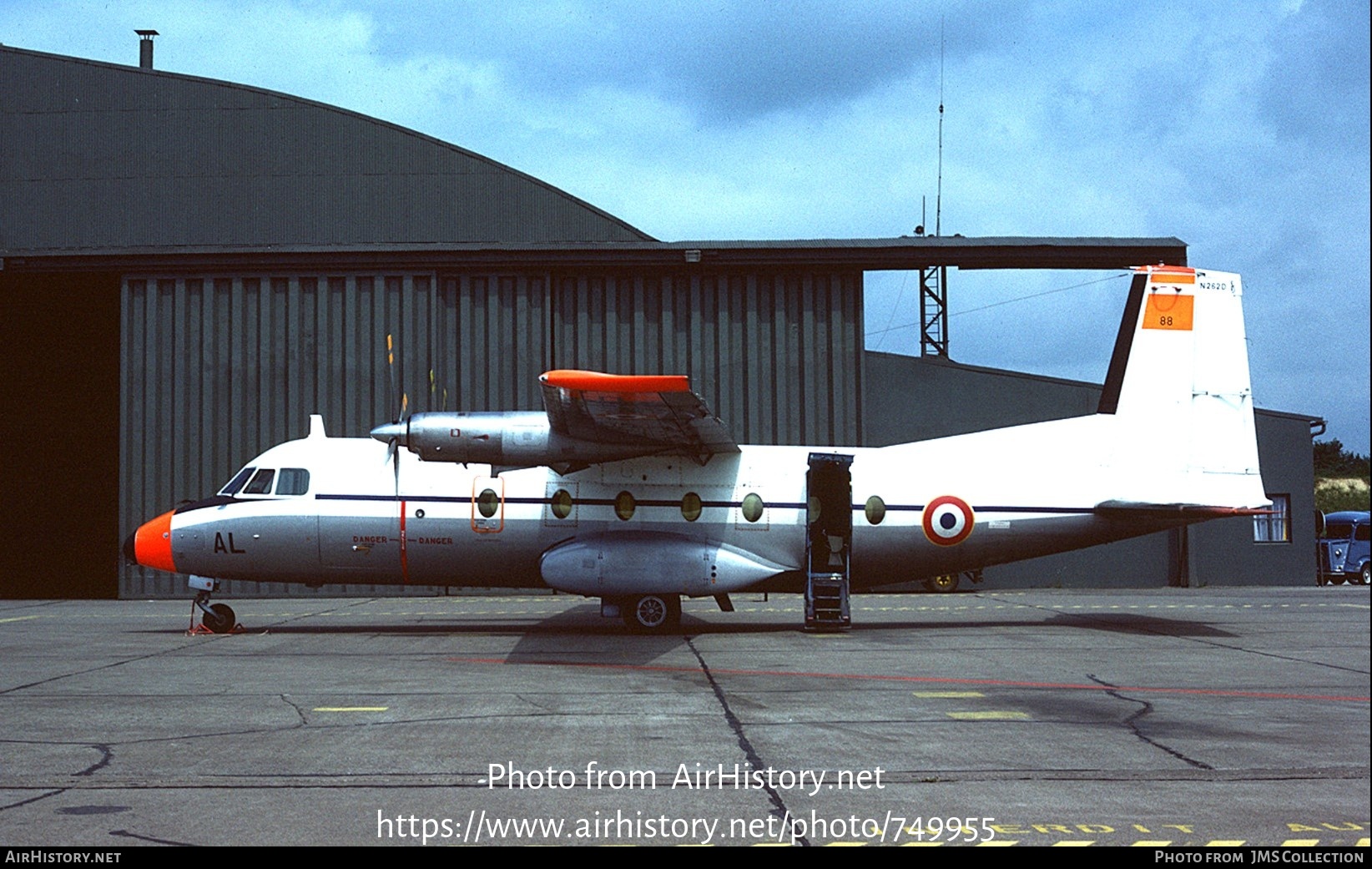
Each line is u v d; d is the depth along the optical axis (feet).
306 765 28.09
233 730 32.71
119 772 27.35
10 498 129.49
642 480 60.70
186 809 24.03
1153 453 63.62
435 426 56.70
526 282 98.99
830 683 42.29
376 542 60.34
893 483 62.44
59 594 125.39
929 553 62.80
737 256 98.68
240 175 104.78
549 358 98.58
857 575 63.77
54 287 112.68
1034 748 30.35
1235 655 50.65
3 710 36.17
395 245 98.37
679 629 61.26
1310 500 108.68
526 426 57.00
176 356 97.60
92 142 105.29
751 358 99.40
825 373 99.66
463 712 35.68
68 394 127.75
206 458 96.84
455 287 98.78
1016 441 63.98
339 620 70.79
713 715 35.32
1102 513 63.31
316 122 104.99
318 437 64.23
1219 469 63.62
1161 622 67.46
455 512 60.08
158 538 60.59
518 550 60.49
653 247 98.48
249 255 97.76
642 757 29.09
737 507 60.75
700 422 53.83
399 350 97.81
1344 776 27.25
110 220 104.47
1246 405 63.98
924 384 103.55
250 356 97.60
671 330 99.50
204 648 54.19
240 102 105.19
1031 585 104.58
